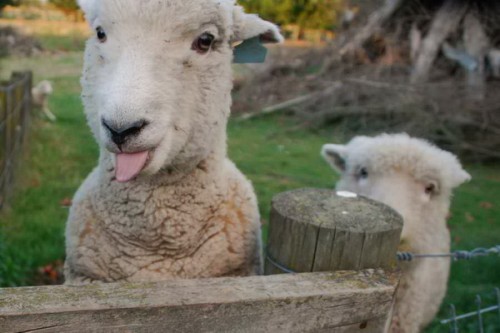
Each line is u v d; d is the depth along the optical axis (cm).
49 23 1010
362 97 545
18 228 236
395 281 84
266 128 540
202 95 99
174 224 104
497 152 467
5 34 868
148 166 93
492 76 534
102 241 106
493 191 385
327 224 89
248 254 112
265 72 638
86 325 73
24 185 303
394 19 612
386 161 153
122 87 90
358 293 81
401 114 516
